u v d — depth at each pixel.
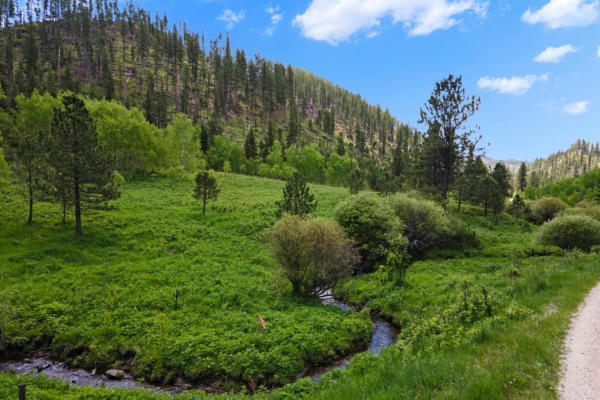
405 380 8.06
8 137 62.34
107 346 16.94
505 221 56.81
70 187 31.64
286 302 22.86
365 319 21.38
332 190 73.06
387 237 32.31
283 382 14.84
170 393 14.19
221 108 172.38
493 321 12.02
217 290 23.98
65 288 22.86
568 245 34.62
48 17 185.50
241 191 63.12
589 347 9.01
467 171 53.78
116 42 195.50
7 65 123.56
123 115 72.62
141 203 46.09
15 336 17.45
